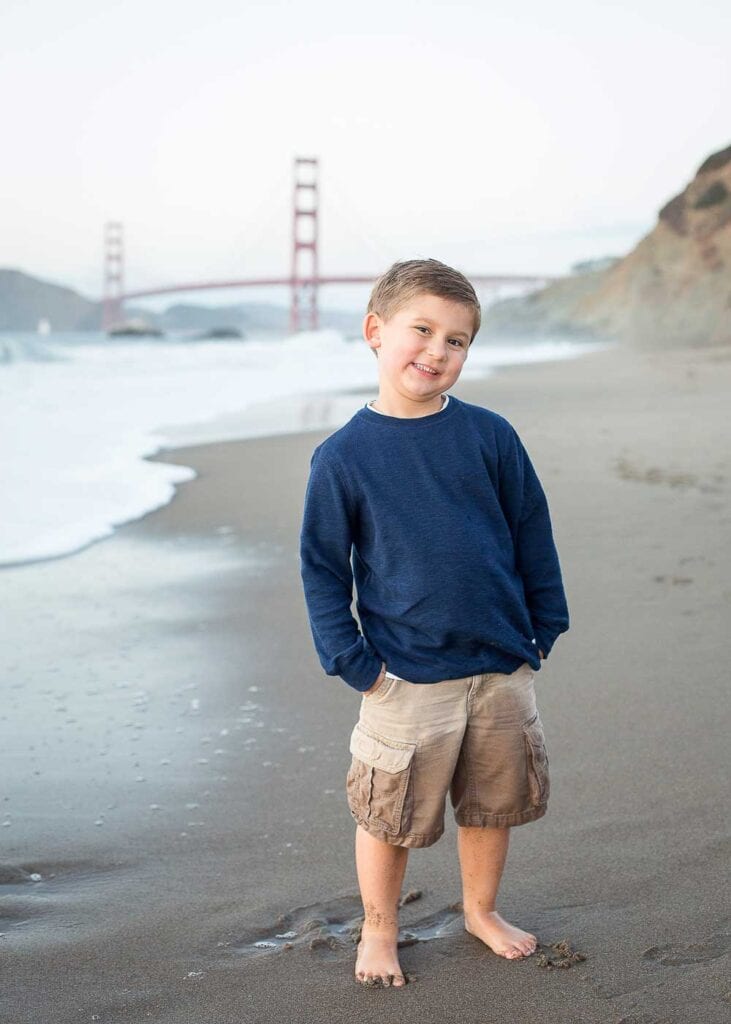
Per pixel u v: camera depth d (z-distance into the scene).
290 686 3.07
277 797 2.35
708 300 37.56
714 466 6.50
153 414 11.23
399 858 1.72
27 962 1.72
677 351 26.50
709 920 1.76
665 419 9.27
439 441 1.65
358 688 1.67
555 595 1.76
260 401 13.02
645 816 2.16
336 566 1.71
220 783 2.43
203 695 3.01
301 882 1.97
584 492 5.73
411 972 1.67
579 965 1.65
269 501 6.07
